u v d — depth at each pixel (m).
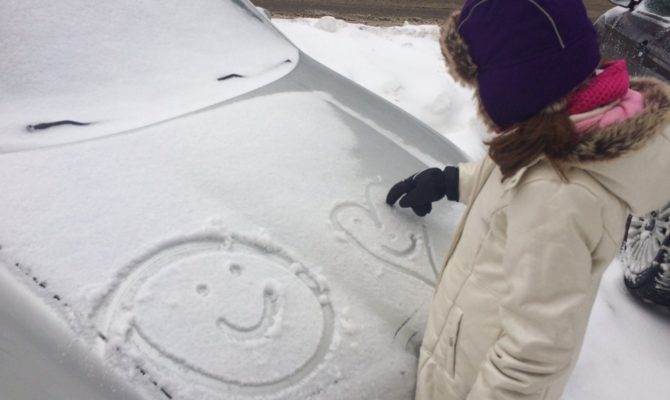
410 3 6.34
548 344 0.92
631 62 3.16
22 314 1.00
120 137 1.45
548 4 0.86
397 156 1.76
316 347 1.14
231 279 1.18
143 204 1.27
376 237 1.44
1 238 1.10
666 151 0.91
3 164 1.27
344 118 1.85
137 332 1.03
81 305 1.03
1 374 0.96
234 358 1.05
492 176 1.10
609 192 0.91
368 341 1.21
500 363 0.98
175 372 1.00
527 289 0.92
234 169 1.46
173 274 1.15
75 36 1.63
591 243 0.91
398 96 3.89
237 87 1.80
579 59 0.86
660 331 2.27
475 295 1.09
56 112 1.47
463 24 0.97
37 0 1.61
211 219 1.29
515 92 0.89
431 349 1.20
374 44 4.72
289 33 4.52
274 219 1.36
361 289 1.29
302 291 1.22
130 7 1.79
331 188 1.52
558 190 0.90
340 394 1.10
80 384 0.95
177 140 1.49
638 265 2.33
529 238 0.92
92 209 1.22
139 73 1.68
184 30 1.89
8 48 1.51
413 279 1.37
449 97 3.88
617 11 3.50
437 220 1.58
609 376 2.02
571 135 0.86
